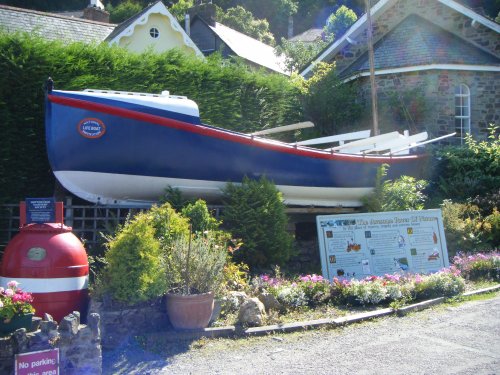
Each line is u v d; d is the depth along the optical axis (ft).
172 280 22.08
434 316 25.20
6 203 30.91
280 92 51.49
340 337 22.04
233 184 31.89
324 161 35.68
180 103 30.40
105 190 29.84
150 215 24.47
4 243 29.94
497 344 21.03
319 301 26.78
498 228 39.78
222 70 44.55
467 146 53.52
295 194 35.70
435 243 33.17
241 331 21.98
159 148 29.71
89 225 31.37
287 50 103.24
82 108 27.84
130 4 143.74
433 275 29.27
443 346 20.81
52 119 27.61
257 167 32.96
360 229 31.63
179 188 31.42
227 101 43.70
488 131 61.26
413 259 32.30
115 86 36.09
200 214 28.25
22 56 31.96
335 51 67.56
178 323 21.33
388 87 61.26
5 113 30.91
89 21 67.87
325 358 19.48
